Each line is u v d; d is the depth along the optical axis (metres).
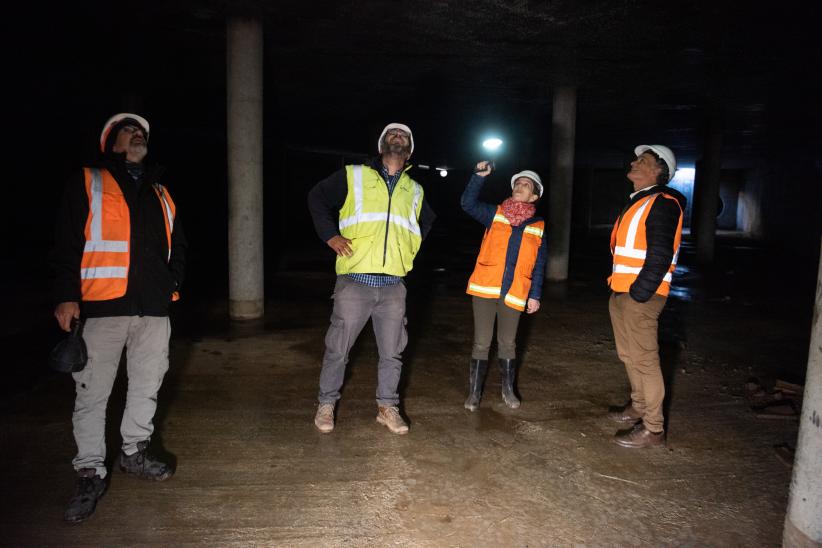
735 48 6.42
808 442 1.79
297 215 16.55
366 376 4.16
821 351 1.74
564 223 9.05
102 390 2.35
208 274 8.73
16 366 4.19
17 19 5.68
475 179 3.39
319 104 10.73
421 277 9.16
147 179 2.43
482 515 2.40
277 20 5.60
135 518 2.31
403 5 5.17
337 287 3.09
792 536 1.86
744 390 4.03
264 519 2.33
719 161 11.69
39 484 2.55
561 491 2.62
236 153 5.54
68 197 2.22
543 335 5.52
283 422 3.32
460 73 7.98
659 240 2.84
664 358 4.81
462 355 4.79
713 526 2.36
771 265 11.91
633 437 3.09
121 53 7.02
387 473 2.75
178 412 3.43
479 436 3.19
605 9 5.20
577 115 11.59
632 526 2.35
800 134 13.04
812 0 4.84
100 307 2.28
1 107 10.42
